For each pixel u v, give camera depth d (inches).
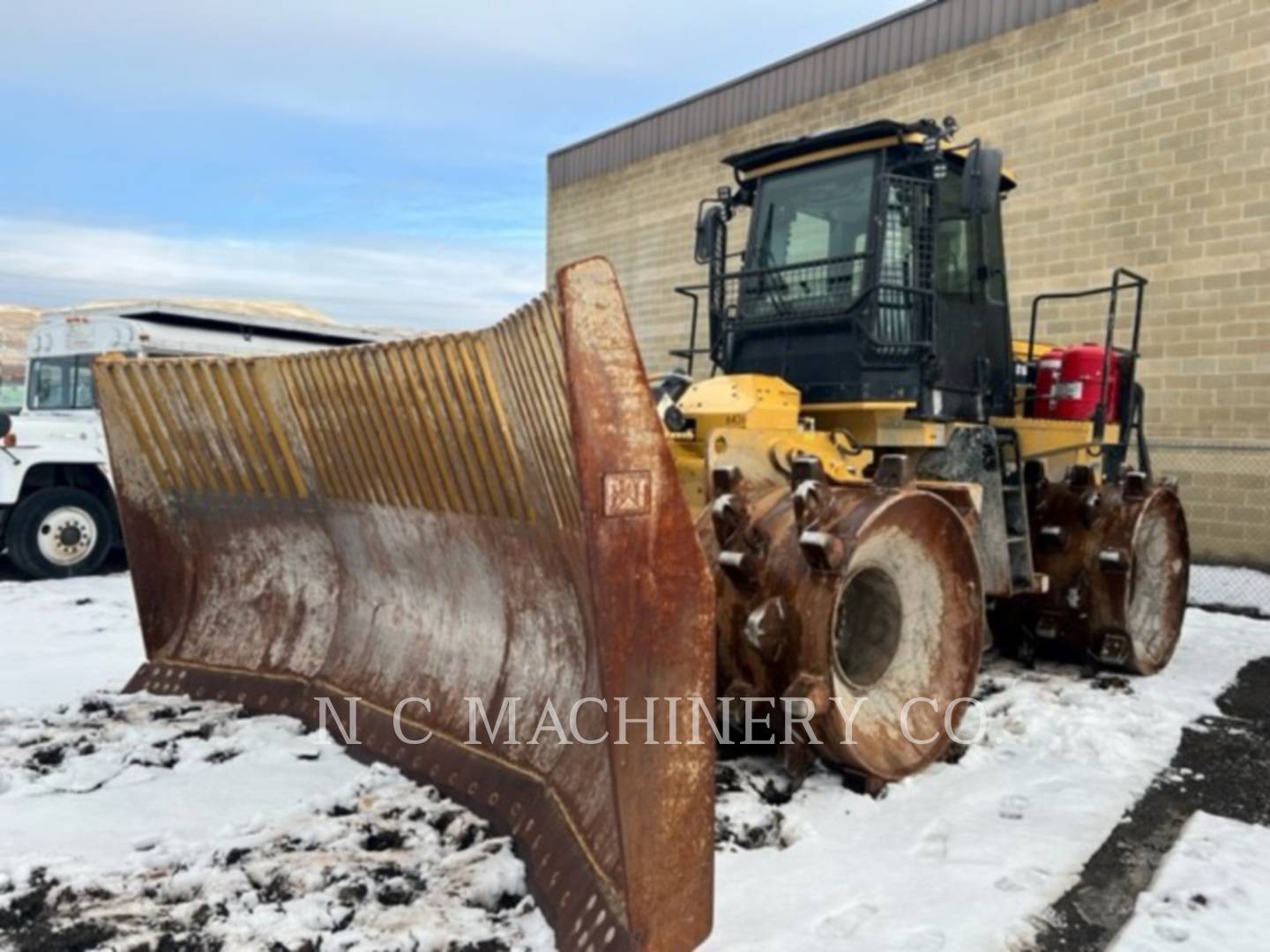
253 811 120.6
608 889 91.7
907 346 179.9
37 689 181.5
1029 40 409.7
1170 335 369.4
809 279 192.5
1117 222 383.2
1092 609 212.1
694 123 579.5
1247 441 350.6
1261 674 222.7
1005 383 213.2
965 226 199.5
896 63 464.4
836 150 190.7
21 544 339.3
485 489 118.7
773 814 127.8
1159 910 109.6
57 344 396.2
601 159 652.1
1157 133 370.6
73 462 348.5
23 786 125.4
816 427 194.4
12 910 96.3
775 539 137.6
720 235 212.2
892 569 145.3
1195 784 151.7
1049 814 136.6
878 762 139.1
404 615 147.8
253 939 91.2
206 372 158.4
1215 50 353.7
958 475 191.2
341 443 140.9
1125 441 244.5
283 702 156.8
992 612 227.3
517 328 96.0
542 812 110.0
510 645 128.1
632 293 629.3
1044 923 106.4
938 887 112.3
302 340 428.5
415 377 121.6
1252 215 346.6
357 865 105.1
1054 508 218.7
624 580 87.5
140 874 103.1
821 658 130.9
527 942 94.4
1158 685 208.4
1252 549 351.9
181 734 145.6
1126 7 378.0
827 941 99.0
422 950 91.6
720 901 106.8
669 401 172.2
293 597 166.1
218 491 166.9
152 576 176.6
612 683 87.0
